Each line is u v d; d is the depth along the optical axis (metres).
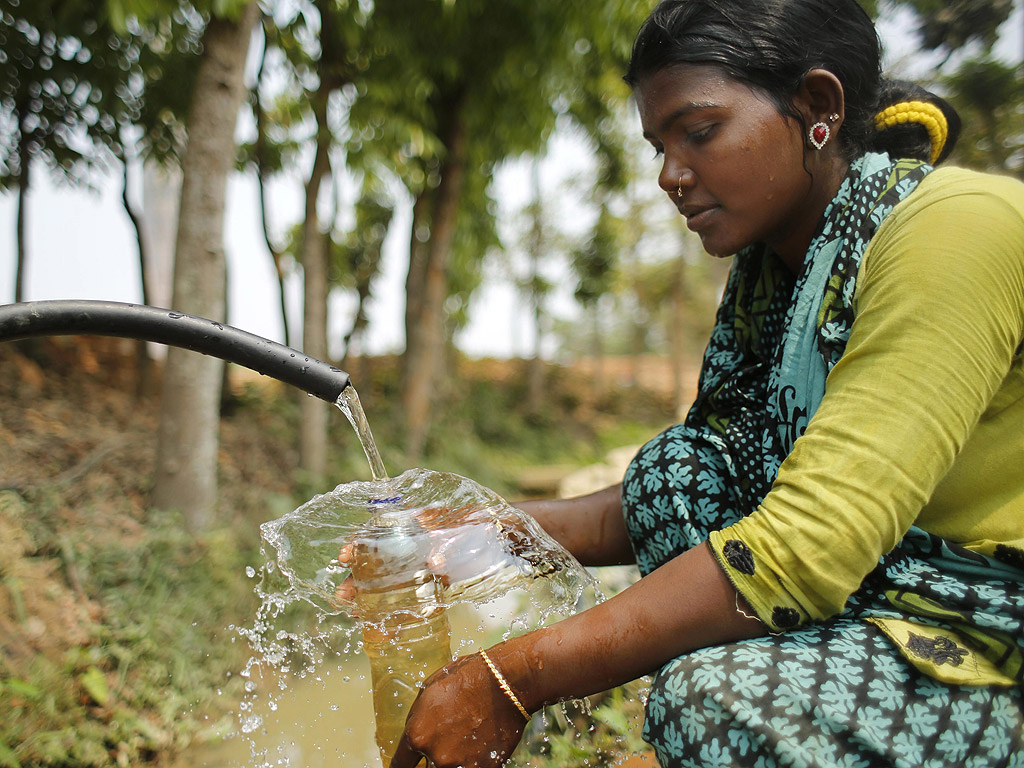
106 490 4.14
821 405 1.06
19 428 4.95
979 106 3.06
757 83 1.17
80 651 2.57
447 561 1.21
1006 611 1.05
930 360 0.99
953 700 1.02
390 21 5.66
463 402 11.41
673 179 1.22
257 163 6.64
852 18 1.21
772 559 1.00
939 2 2.93
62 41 5.75
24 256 6.46
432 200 8.09
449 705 1.06
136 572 3.22
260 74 6.12
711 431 1.41
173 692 2.54
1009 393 1.08
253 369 1.23
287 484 5.57
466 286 9.87
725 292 1.56
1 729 2.03
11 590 2.71
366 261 9.87
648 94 1.23
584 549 1.58
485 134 7.62
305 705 2.30
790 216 1.27
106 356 7.94
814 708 0.99
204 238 4.00
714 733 0.99
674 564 1.07
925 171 1.20
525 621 1.39
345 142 5.82
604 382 17.83
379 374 11.56
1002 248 1.01
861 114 1.23
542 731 1.75
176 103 6.21
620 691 1.90
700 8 1.17
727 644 1.05
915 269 1.02
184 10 4.86
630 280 16.86
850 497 0.97
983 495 1.11
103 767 2.15
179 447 3.97
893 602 1.10
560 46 6.23
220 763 2.23
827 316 1.16
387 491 1.34
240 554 3.90
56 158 6.45
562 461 10.97
